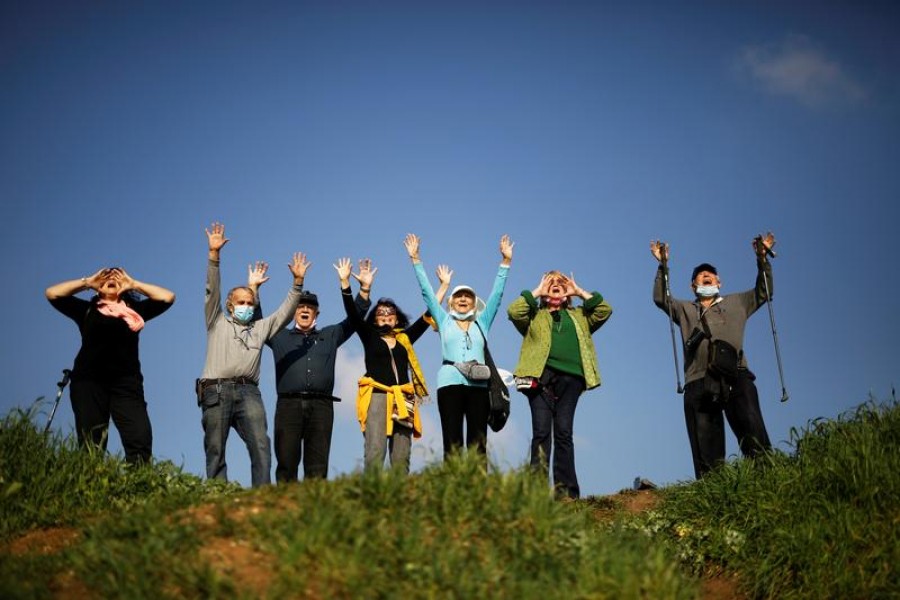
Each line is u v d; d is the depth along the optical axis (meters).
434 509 7.05
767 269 10.91
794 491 9.21
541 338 10.40
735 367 10.45
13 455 8.38
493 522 6.98
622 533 8.82
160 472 8.91
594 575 6.66
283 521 6.71
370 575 6.25
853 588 8.18
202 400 9.53
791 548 8.70
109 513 7.97
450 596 6.18
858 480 8.95
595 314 10.76
